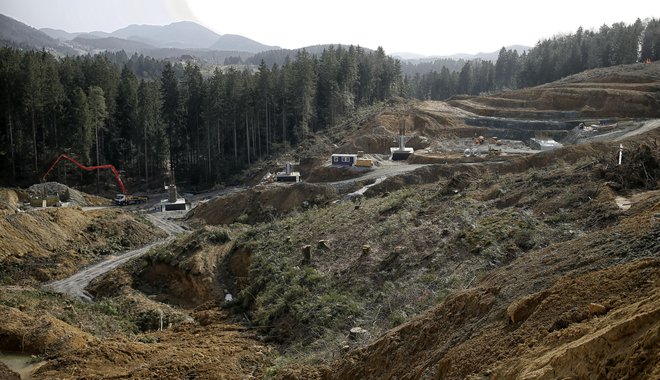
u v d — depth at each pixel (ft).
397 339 43.11
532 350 28.43
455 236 68.03
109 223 139.03
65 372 57.36
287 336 65.21
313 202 155.22
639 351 21.36
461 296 42.37
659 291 26.94
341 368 45.03
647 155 67.26
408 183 147.74
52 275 109.50
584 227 56.65
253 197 165.99
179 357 60.54
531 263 44.29
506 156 177.68
